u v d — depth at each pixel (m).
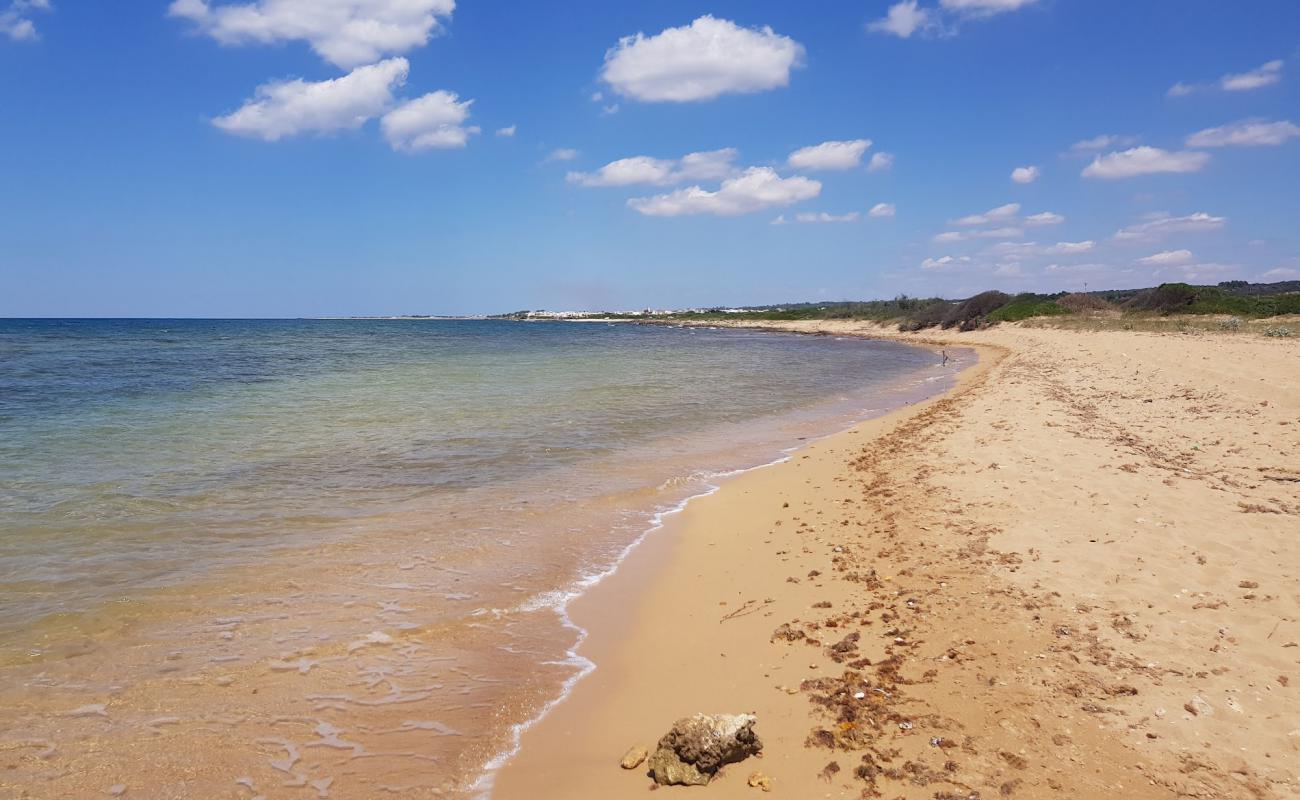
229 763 4.36
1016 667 5.04
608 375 30.11
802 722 4.65
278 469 11.88
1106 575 6.33
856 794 3.91
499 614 6.65
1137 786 3.78
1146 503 8.14
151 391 21.80
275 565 7.68
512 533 8.97
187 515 9.29
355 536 8.67
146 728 4.70
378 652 5.85
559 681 5.45
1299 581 5.80
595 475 12.07
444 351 47.75
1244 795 3.64
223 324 130.62
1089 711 4.45
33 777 4.17
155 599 6.72
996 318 60.62
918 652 5.41
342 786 4.18
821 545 8.23
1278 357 19.48
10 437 14.06
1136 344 28.38
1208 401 14.47
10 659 5.54
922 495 9.68
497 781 4.24
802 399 22.83
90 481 10.80
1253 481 8.84
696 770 4.16
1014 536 7.57
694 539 8.87
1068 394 18.05
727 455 13.90
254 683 5.31
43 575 7.20
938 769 4.04
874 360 40.91
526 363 36.91
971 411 16.88
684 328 117.56
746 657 5.66
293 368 31.48
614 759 4.45
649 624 6.46
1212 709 4.32
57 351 39.69
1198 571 6.20
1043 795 3.78
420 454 13.27
